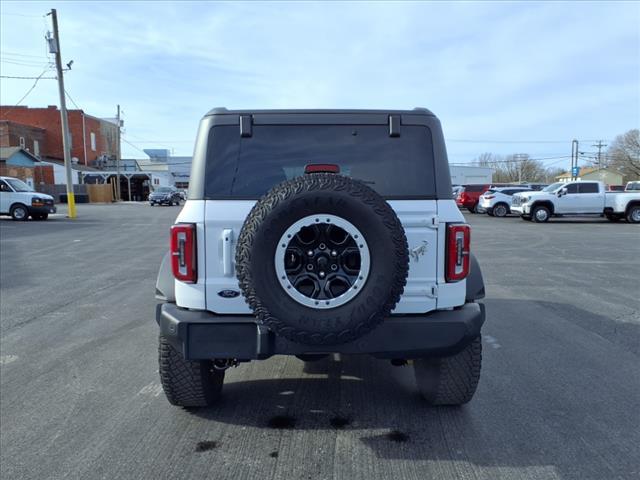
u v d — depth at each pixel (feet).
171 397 12.32
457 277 10.87
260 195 11.00
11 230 61.98
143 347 18.10
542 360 16.52
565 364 16.15
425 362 12.96
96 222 75.46
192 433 11.71
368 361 16.70
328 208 9.46
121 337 19.26
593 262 37.86
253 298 9.60
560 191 79.25
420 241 10.86
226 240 10.61
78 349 17.88
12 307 23.81
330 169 11.18
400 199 10.99
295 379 15.08
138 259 38.81
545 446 11.05
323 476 9.91
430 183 11.16
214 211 10.69
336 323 9.49
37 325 20.84
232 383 14.76
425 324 10.53
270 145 11.21
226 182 11.00
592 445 11.10
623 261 38.34
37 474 10.04
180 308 11.00
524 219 84.99
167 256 12.41
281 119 11.26
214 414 12.71
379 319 9.68
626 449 10.93
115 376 15.34
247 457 10.64
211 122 11.21
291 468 10.21
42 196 79.05
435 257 10.90
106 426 12.09
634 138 256.52
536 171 345.72
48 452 10.88
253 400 13.55
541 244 49.21
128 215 92.79
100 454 10.79
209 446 11.11
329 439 11.39
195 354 10.55
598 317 21.86
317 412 12.79
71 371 15.75
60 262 37.37
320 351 10.32
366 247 9.55
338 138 11.30
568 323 20.92
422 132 11.35
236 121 11.22
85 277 31.40
